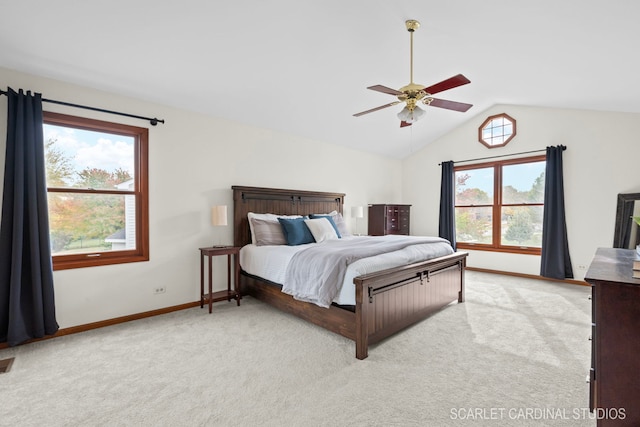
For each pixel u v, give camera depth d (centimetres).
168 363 230
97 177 317
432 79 377
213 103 368
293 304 316
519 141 512
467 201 589
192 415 171
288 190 464
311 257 285
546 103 457
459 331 289
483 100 489
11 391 194
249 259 381
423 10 250
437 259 333
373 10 252
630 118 416
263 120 428
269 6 239
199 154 379
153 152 342
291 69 330
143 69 291
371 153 623
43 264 265
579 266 456
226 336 279
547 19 230
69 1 210
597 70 298
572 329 290
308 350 251
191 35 257
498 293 416
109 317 312
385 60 333
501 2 222
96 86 304
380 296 257
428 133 589
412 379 206
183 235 364
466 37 286
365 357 237
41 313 262
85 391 194
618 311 131
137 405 180
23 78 269
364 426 161
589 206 446
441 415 169
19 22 221
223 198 400
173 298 355
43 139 269
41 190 265
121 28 239
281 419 167
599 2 195
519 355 239
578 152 455
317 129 486
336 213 491
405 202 681
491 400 182
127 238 335
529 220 512
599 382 135
